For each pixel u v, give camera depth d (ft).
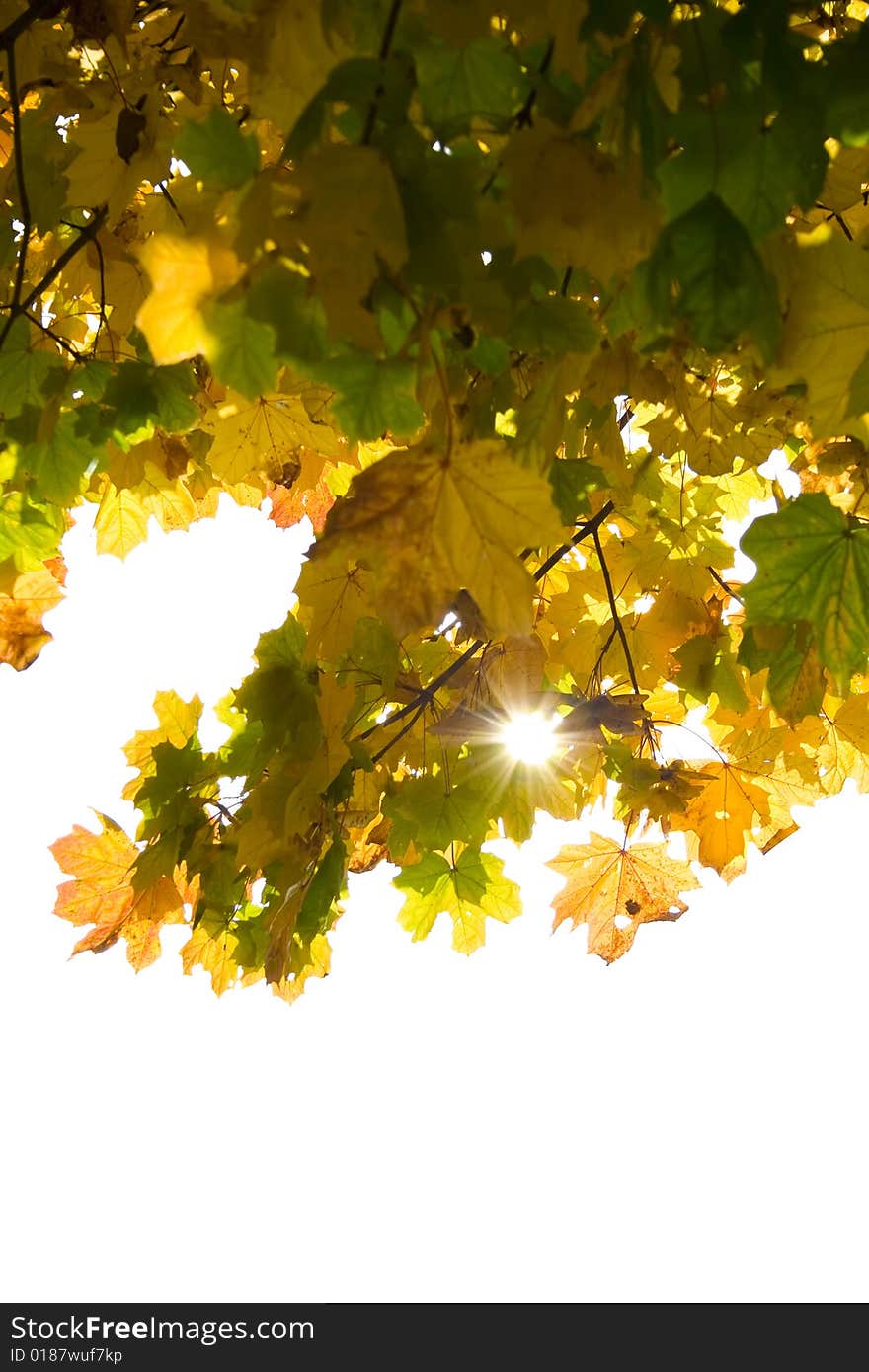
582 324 6.10
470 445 4.58
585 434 7.16
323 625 7.34
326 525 4.68
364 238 4.16
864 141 4.90
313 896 7.33
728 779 7.58
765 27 4.80
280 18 5.08
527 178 4.86
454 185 4.38
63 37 6.62
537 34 4.89
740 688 7.59
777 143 4.82
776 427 6.97
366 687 7.51
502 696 7.48
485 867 7.70
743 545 6.36
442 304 4.51
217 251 4.28
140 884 7.43
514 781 7.48
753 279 4.84
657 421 7.14
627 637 7.77
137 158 6.59
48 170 6.84
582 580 7.82
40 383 6.88
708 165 4.82
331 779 7.23
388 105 4.31
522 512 4.64
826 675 6.93
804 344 5.68
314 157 4.14
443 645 7.81
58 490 6.97
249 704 7.47
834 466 6.60
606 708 7.19
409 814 7.45
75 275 7.05
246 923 7.59
